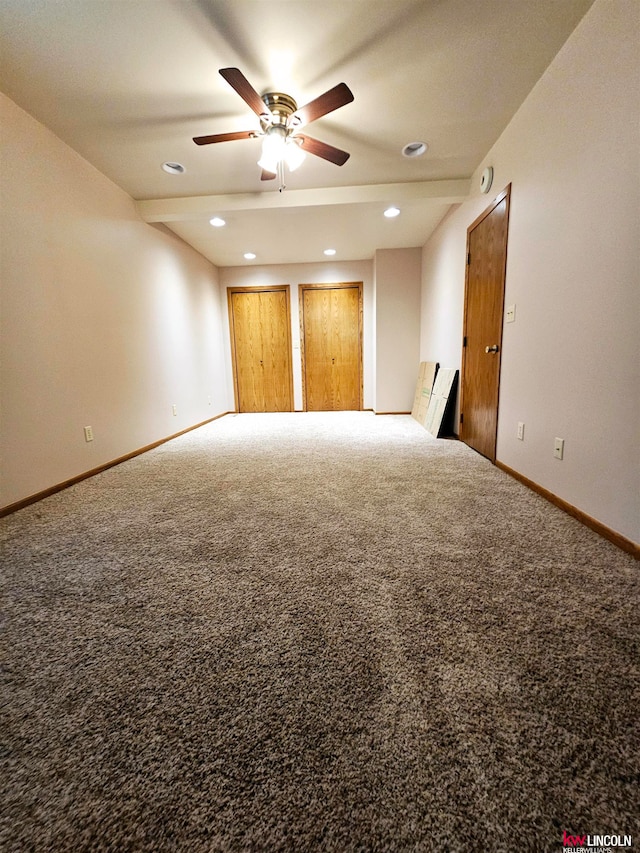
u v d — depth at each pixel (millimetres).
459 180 2980
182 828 575
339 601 1135
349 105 2055
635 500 1331
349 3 1455
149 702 802
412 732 714
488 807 591
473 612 1064
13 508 1929
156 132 2250
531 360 2039
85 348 2545
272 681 847
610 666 861
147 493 2186
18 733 738
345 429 4156
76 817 593
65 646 977
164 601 1160
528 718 737
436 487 2156
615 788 613
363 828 567
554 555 1365
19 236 2010
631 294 1310
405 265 4762
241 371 5590
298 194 3092
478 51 1692
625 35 1299
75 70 1755
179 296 4055
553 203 1781
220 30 1560
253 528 1676
